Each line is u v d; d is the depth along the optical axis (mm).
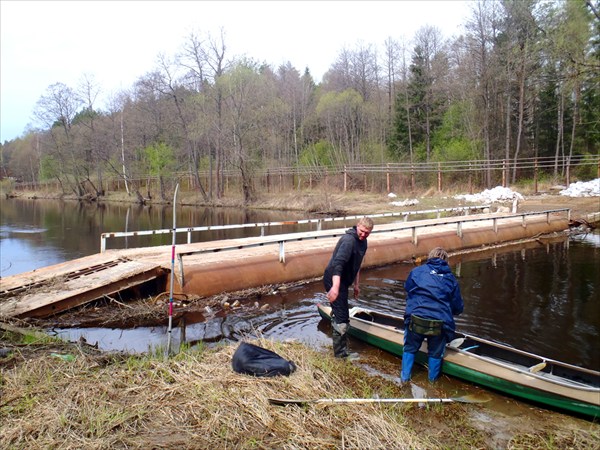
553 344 6957
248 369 4934
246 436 3863
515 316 8242
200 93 39344
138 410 4164
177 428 3943
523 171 34312
